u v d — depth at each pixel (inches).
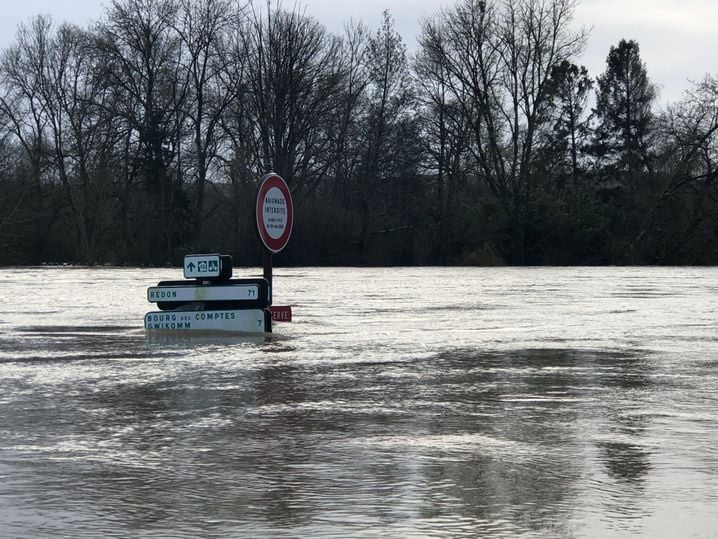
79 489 180.2
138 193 2428.6
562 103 3292.3
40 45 2763.3
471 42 2394.2
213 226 2491.4
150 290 464.4
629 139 3267.7
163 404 265.6
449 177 2618.1
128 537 152.3
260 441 219.5
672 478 186.7
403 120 2746.1
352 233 2348.7
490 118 2410.2
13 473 191.9
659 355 366.6
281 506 168.6
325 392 284.8
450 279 1128.8
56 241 2443.4
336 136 2672.2
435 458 203.2
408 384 299.0
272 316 507.5
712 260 2220.7
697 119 2271.2
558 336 435.2
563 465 197.0
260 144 2491.4
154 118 2395.4
